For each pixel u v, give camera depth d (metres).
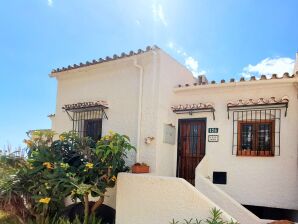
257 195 8.05
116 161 7.18
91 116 10.36
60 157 7.45
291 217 7.63
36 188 7.04
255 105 8.21
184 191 6.32
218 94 9.07
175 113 9.67
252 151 8.35
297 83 7.86
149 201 6.79
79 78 11.01
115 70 10.05
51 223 7.55
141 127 9.05
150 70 9.19
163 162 8.97
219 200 7.08
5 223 8.00
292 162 7.78
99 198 7.95
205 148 8.99
